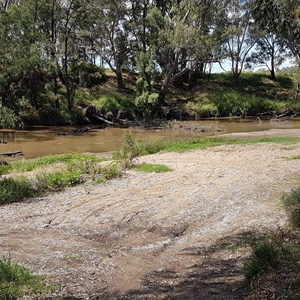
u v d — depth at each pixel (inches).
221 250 278.4
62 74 1647.4
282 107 1881.2
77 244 304.3
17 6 1364.4
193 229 330.6
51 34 1546.5
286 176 508.4
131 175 545.3
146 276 243.0
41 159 699.4
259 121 1609.3
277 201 392.8
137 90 1643.7
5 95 1398.9
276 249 244.8
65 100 1556.3
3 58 1316.4
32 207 407.5
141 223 349.7
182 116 1690.5
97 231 333.4
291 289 198.1
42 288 225.3
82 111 1514.5
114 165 574.9
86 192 460.4
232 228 324.5
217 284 223.6
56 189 476.4
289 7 372.5
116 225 346.3
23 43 1336.1
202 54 1590.8
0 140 1098.7
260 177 510.0
